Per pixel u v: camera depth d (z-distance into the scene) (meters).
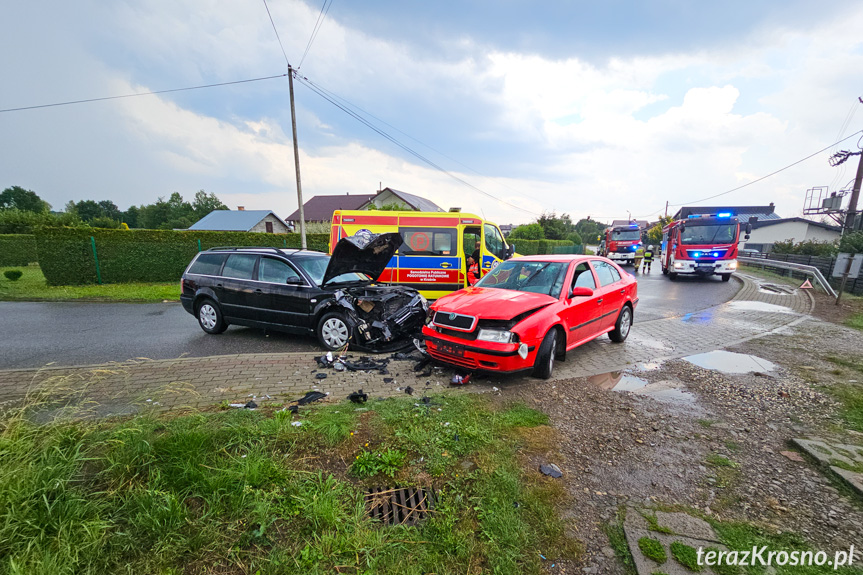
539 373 4.84
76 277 14.38
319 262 7.06
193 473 2.54
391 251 7.29
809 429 3.64
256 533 2.18
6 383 4.36
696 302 11.55
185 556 2.04
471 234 10.40
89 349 6.34
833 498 2.65
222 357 5.46
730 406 4.14
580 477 2.85
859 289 12.33
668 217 57.97
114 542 2.05
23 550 1.92
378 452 3.01
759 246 45.94
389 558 2.08
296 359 5.44
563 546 2.21
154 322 8.58
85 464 2.62
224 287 7.00
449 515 2.39
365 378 4.75
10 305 10.76
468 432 3.35
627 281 7.04
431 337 4.96
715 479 2.87
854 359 5.83
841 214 19.42
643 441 3.39
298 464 2.82
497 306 4.77
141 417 3.22
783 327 8.02
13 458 2.46
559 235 44.94
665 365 5.56
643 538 2.26
